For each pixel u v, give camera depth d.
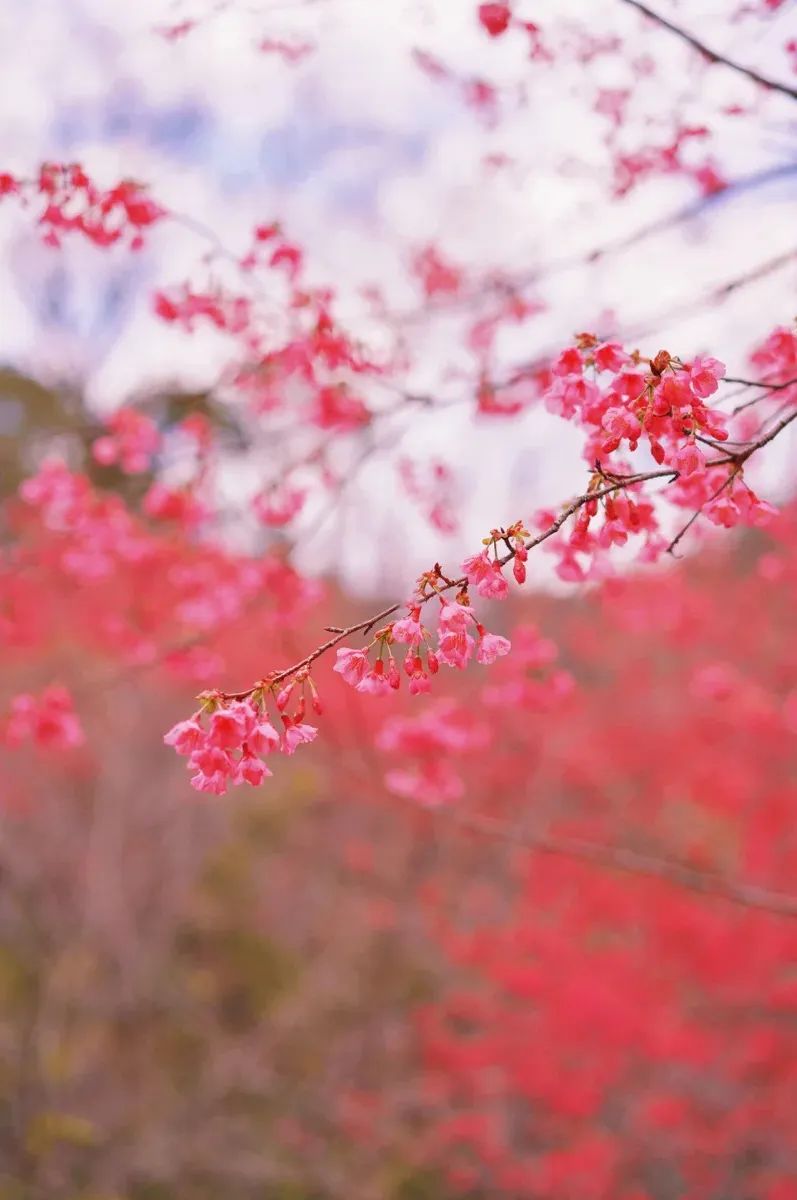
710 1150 9.05
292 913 12.27
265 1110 10.71
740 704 8.75
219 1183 10.07
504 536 1.99
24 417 10.40
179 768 11.52
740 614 9.68
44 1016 10.20
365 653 2.03
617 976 9.07
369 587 11.06
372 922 11.62
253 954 12.09
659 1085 9.59
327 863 12.43
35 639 6.83
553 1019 9.16
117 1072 10.42
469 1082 9.96
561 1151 9.75
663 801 10.31
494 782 10.49
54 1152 9.52
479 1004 10.13
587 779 10.76
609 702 10.70
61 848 10.98
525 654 5.02
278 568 5.09
